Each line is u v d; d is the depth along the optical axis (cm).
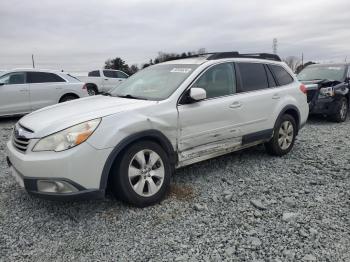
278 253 315
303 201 427
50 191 361
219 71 513
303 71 1195
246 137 538
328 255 310
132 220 380
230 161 589
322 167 560
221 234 349
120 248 328
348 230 353
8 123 1091
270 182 493
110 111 395
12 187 482
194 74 477
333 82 1032
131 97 473
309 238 338
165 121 426
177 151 448
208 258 309
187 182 491
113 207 410
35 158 358
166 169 429
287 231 353
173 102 442
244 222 373
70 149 356
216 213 395
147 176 412
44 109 454
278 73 617
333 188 470
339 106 1023
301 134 845
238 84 534
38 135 368
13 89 1086
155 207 411
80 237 349
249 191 459
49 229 365
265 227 362
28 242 341
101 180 373
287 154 636
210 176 516
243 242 334
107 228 365
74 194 360
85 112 398
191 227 364
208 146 486
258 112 551
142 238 345
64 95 1189
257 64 582
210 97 489
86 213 398
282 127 610
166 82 481
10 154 400
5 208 414
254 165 568
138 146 400
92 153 365
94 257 315
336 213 392
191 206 414
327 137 805
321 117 1149
